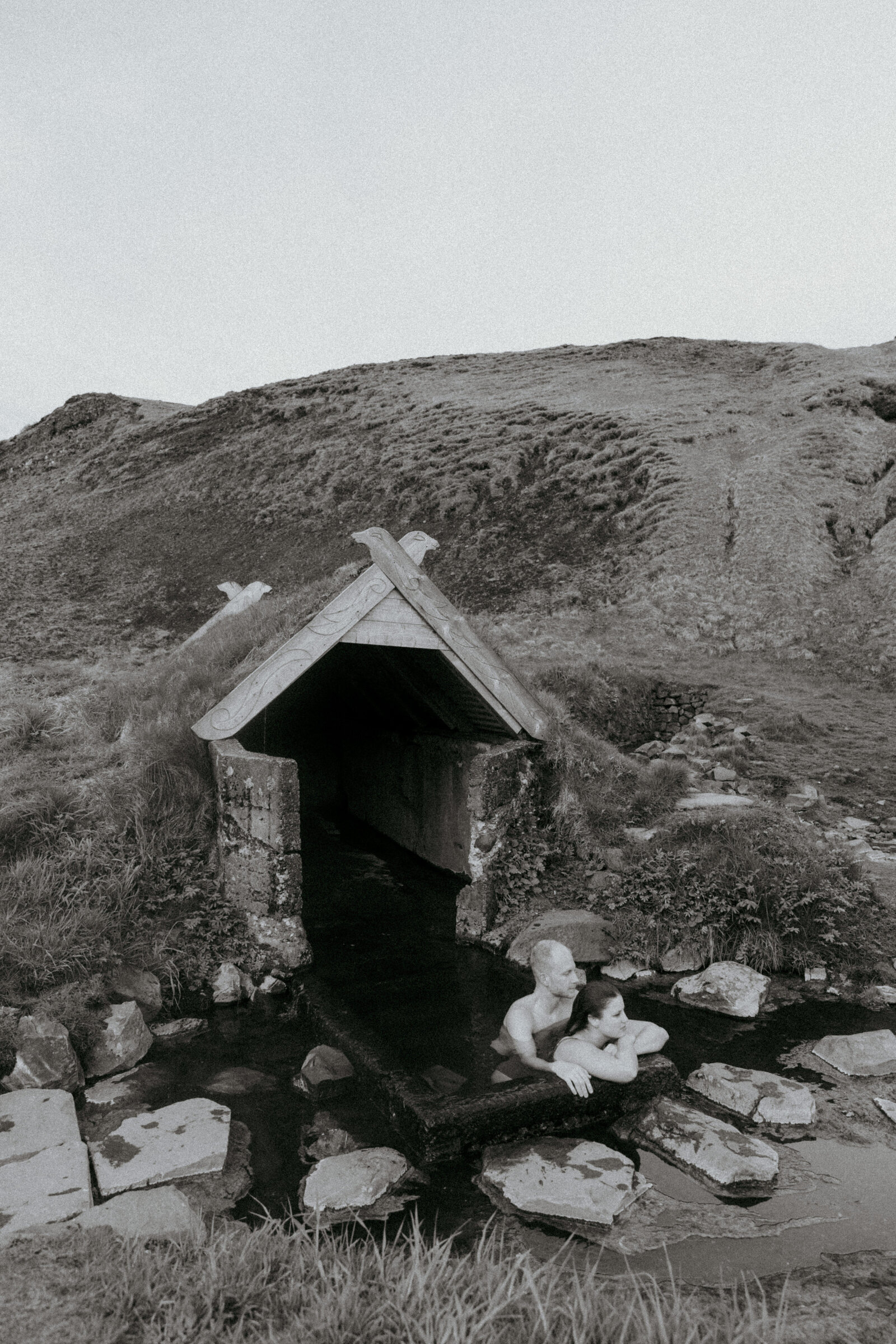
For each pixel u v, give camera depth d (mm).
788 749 13055
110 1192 3834
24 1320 2578
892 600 23656
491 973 6613
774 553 28078
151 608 35750
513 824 7590
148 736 7676
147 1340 2486
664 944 6895
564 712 9680
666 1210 3779
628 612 27172
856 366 47344
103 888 6336
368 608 7195
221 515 45844
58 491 57375
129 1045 5277
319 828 11328
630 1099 4715
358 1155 4105
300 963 6512
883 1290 3156
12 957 5512
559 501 37188
